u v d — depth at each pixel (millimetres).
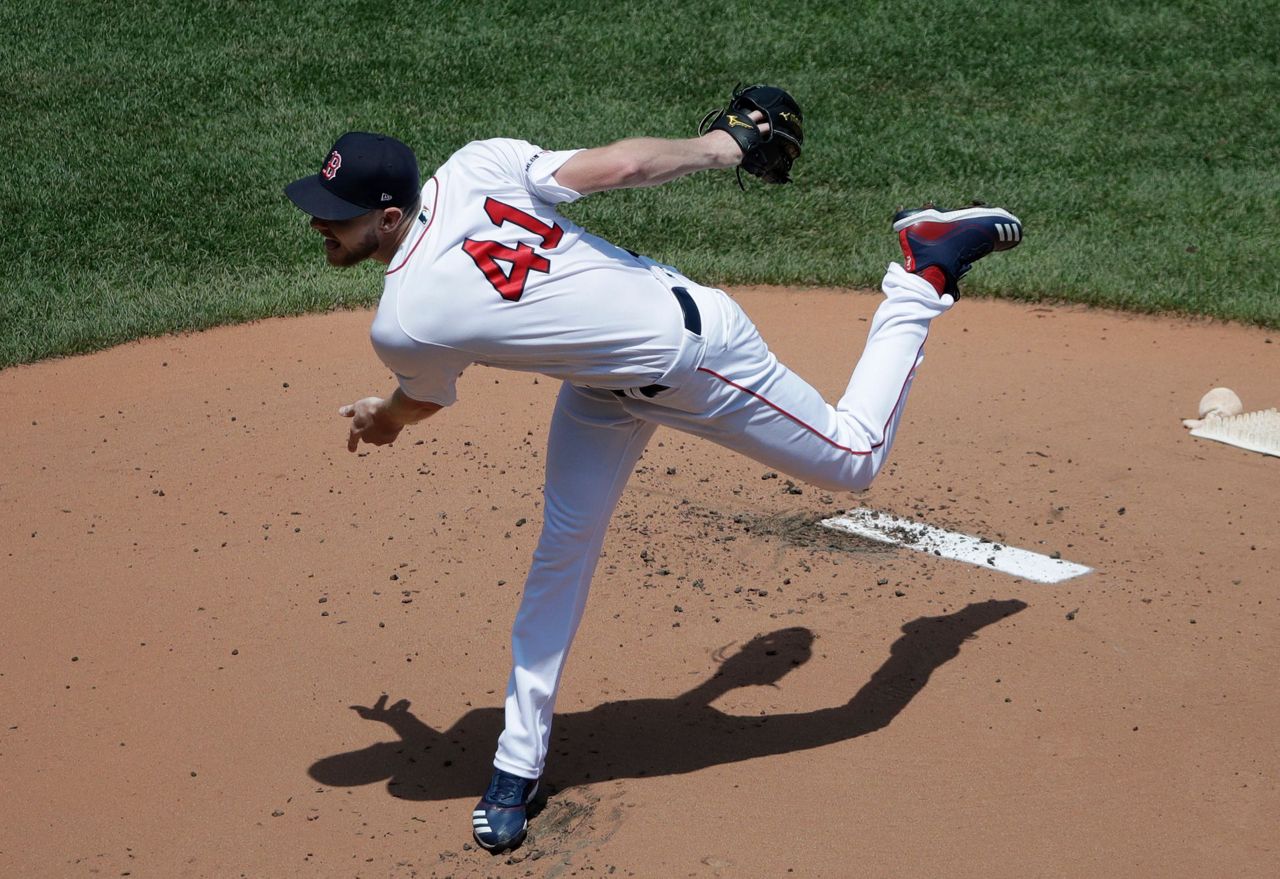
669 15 50188
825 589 18297
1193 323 29250
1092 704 15531
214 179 37969
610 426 13305
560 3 50938
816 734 15180
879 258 33125
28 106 42844
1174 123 42219
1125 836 13219
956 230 14828
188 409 25172
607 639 17234
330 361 27641
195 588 18672
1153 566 18797
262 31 48781
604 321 12281
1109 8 50688
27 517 20859
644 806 14000
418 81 45188
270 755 15047
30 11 50156
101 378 27000
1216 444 22906
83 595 18531
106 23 49250
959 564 18953
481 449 23094
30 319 30062
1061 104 43719
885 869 12844
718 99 44125
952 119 42656
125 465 22703
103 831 13758
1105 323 29359
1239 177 38000
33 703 16047
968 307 30547
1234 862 12789
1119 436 23344
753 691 16062
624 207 36406
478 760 14992
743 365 12977
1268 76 45500
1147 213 35719
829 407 13914
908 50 47469
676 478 21734
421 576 18891
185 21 49438
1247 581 18297
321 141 40562
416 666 16766
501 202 12156
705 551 19375
